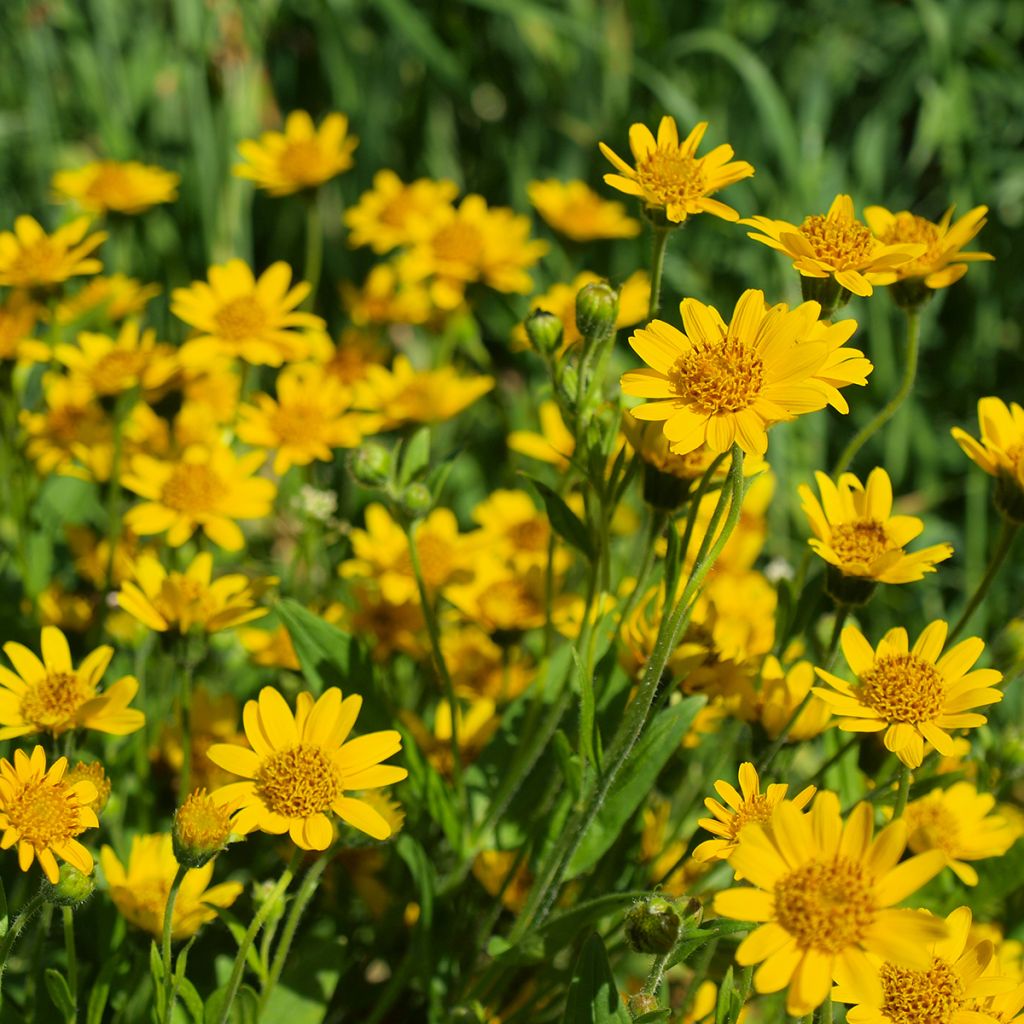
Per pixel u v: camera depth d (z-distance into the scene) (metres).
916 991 1.15
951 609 1.86
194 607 1.28
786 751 1.27
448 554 1.44
